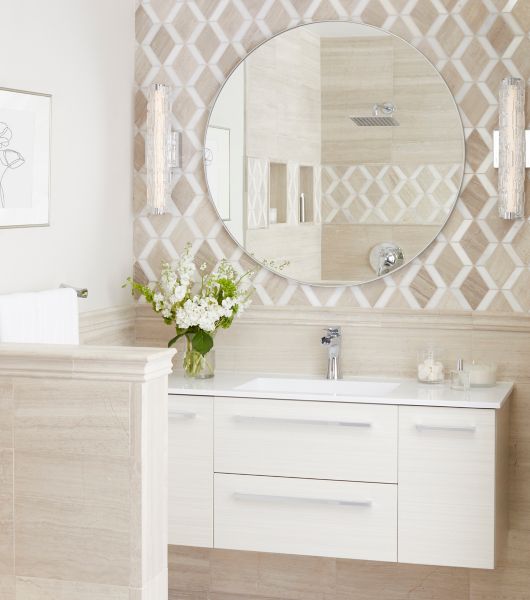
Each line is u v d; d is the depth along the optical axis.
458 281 3.68
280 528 3.41
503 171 3.52
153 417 2.43
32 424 2.46
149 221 3.97
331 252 3.79
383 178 3.72
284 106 3.80
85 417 2.42
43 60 3.30
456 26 3.63
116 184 3.84
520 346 3.63
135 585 2.42
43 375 2.44
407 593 3.79
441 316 3.69
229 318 3.70
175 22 3.90
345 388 3.68
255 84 3.83
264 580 3.91
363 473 3.34
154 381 2.44
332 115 3.76
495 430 3.22
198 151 3.91
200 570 3.97
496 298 3.65
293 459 3.39
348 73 3.73
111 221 3.81
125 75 3.89
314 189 3.78
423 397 3.32
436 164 3.67
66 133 3.46
